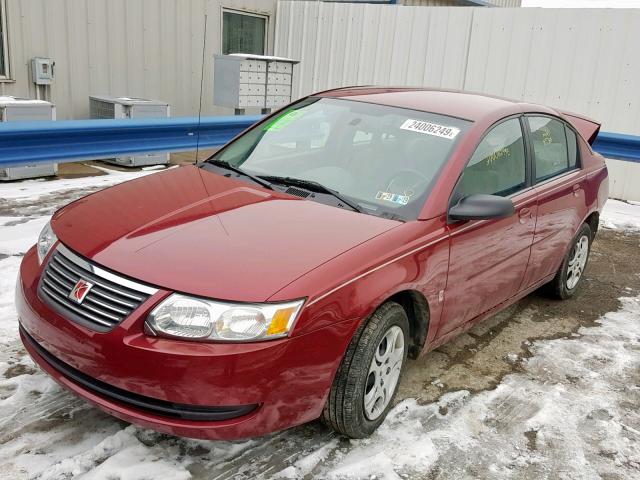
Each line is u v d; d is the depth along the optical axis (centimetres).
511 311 492
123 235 285
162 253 269
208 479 268
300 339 255
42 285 283
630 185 877
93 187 704
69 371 270
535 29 902
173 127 699
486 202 328
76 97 854
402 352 317
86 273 269
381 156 364
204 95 1042
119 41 888
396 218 322
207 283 253
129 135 662
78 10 829
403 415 330
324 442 300
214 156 412
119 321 251
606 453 317
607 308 514
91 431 290
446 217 332
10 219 567
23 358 347
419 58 1009
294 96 1146
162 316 247
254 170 379
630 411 358
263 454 288
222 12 1036
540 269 447
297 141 397
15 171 702
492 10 930
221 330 246
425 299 318
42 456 271
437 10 977
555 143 468
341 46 1078
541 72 910
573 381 387
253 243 280
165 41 952
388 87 457
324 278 265
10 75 776
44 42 802
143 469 267
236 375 244
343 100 420
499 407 349
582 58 876
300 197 339
